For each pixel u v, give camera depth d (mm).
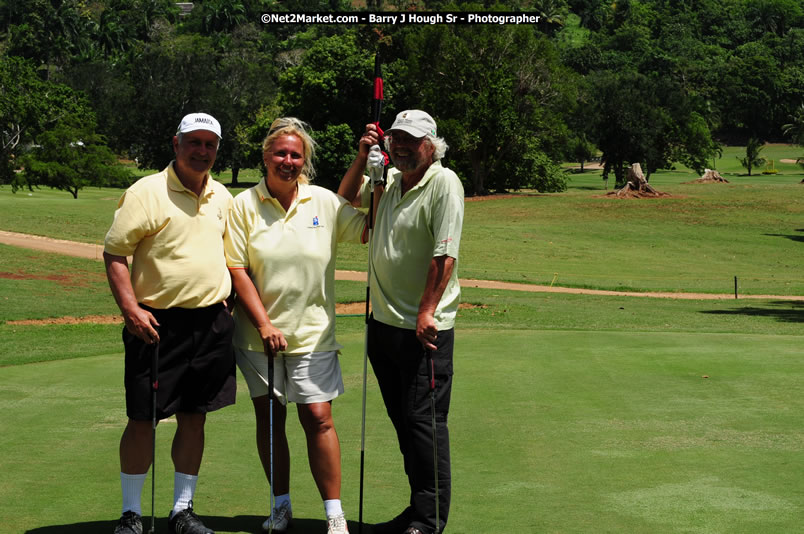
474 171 59281
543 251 35000
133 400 3578
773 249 37562
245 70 91938
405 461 3932
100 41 137500
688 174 100500
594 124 82000
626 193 53938
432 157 3666
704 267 32281
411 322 3668
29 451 4867
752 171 107438
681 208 48719
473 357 8273
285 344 3592
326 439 3646
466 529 3576
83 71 100750
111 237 3551
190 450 3695
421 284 3688
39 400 6402
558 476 4375
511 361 8008
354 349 9211
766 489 4117
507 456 4777
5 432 5344
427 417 3613
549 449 4918
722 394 6441
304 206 3742
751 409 5914
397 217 3686
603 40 168750
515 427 5457
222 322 3699
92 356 9258
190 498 3662
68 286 20891
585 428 5410
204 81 86188
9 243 28109
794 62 161250
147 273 3611
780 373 7250
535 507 3867
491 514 3775
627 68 142875
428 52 58781
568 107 61781
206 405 3688
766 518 3684
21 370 7863
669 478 4324
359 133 65688
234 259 3705
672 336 9852
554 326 14180
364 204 4109
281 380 3719
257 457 4797
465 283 25094
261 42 136500
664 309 18938
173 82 85625
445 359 3666
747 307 19672
